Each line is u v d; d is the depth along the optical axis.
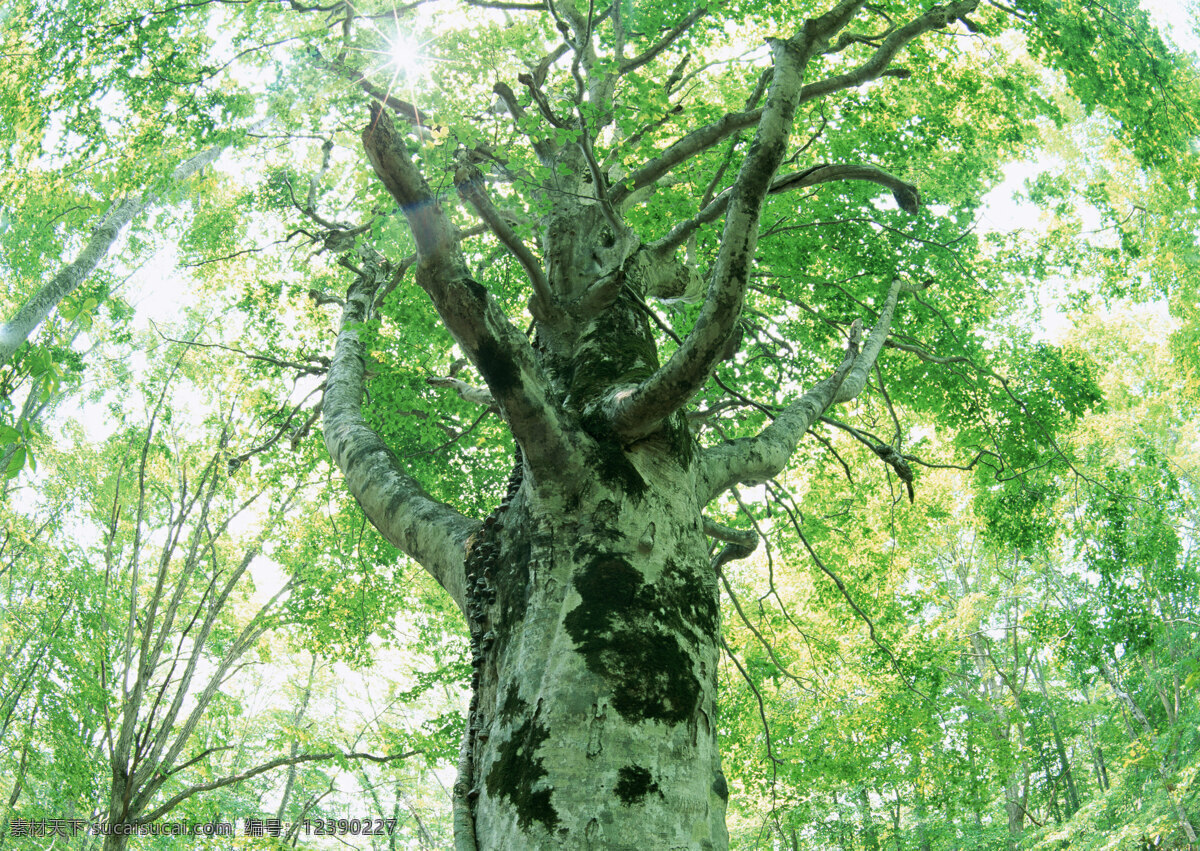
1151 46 8.15
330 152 9.04
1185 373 13.73
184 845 15.53
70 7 7.43
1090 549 11.41
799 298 9.63
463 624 12.86
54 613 13.98
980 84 9.08
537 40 6.16
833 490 11.20
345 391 5.96
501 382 3.51
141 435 13.53
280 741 11.32
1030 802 23.58
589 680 3.21
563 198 5.86
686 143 5.92
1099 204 10.58
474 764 3.44
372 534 10.99
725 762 11.39
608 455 3.85
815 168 6.25
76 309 4.02
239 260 10.91
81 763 11.93
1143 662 19.17
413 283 7.84
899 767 12.79
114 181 8.21
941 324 9.84
